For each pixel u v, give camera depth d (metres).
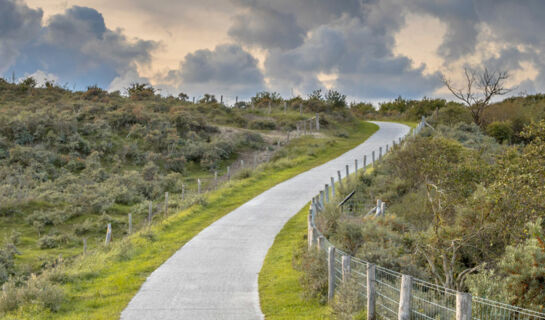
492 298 9.79
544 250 10.07
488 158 24.09
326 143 48.69
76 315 11.23
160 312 11.21
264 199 28.03
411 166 26.03
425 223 19.70
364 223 16.98
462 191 15.41
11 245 24.89
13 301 11.87
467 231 13.66
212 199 28.89
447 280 12.70
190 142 47.91
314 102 69.75
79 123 48.72
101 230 28.97
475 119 58.69
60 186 36.31
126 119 50.50
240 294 12.60
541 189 12.22
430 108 76.88
